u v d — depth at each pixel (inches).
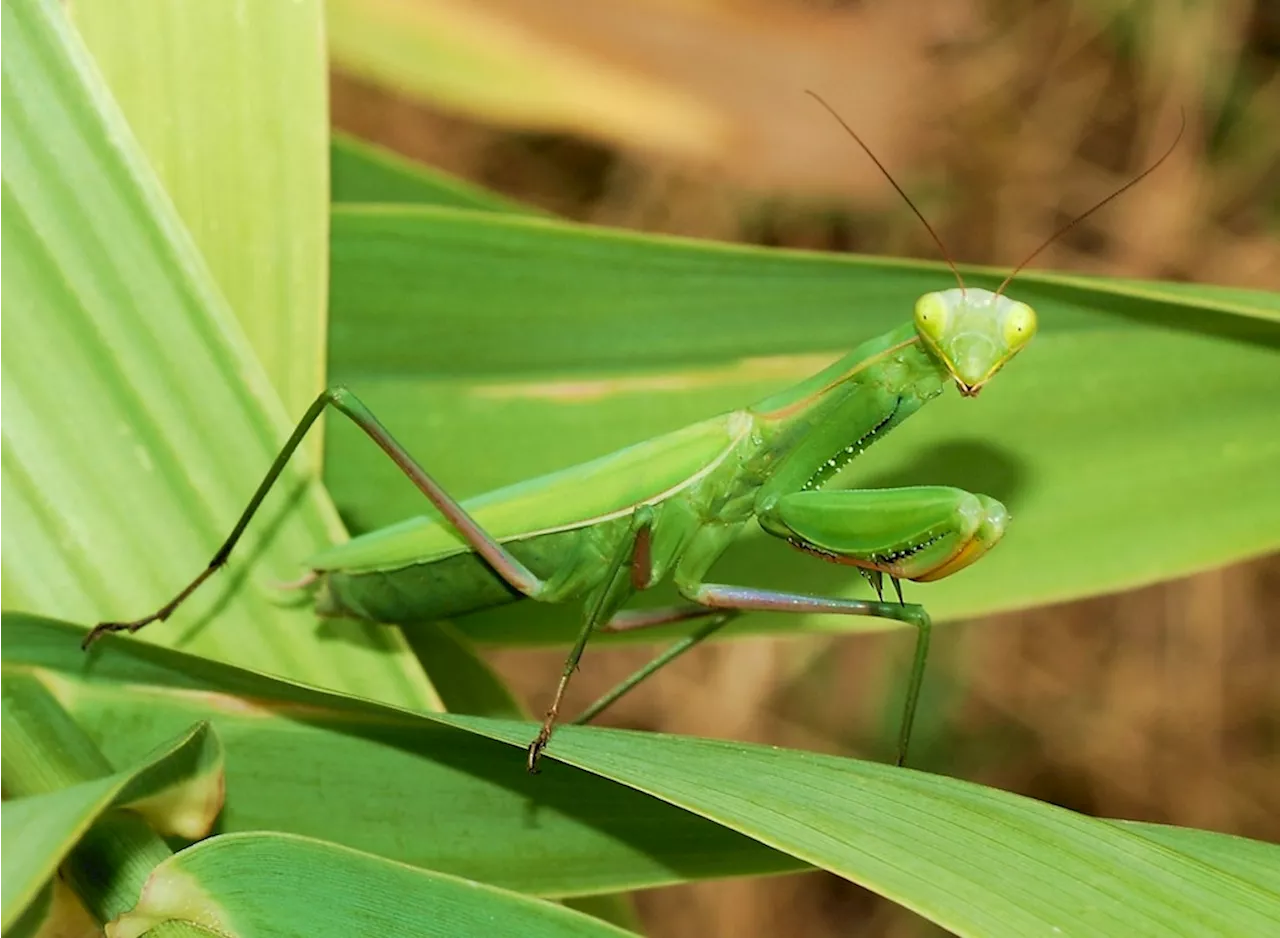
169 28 10.5
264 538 10.5
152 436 10.3
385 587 10.6
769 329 10.9
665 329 10.9
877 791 9.6
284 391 10.6
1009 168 17.6
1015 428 10.9
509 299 10.8
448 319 10.9
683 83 13.1
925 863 9.4
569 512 10.8
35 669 10.2
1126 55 17.4
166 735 10.2
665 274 10.8
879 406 10.7
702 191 18.0
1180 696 18.5
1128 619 18.7
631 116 12.8
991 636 18.4
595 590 10.9
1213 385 10.8
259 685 10.1
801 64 13.6
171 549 10.4
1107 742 18.3
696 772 9.6
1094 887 9.4
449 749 10.1
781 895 17.7
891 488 10.8
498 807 10.2
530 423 11.0
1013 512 10.9
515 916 9.5
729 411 10.9
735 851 10.1
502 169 18.4
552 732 9.8
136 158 10.2
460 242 10.7
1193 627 18.6
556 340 10.9
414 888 9.6
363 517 11.1
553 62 12.5
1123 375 10.8
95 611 10.3
